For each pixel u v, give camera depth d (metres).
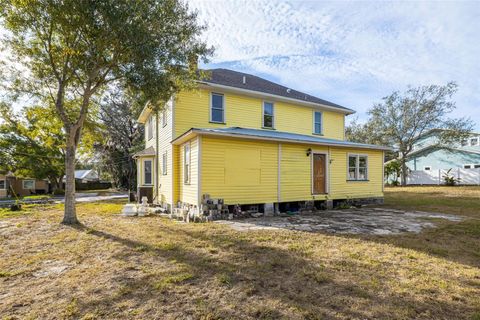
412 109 26.75
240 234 6.43
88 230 7.18
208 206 9.00
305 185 11.49
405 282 3.65
